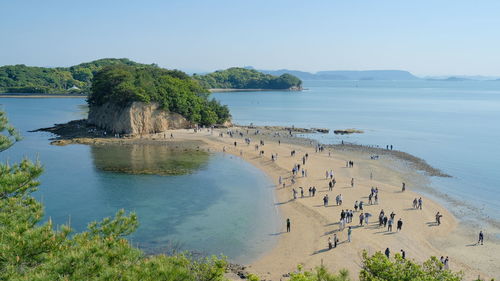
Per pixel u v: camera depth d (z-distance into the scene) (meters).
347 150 96.75
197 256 40.25
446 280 22.22
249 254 41.19
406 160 87.06
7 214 18.12
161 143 102.06
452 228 48.78
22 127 130.38
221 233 46.50
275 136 116.44
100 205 55.44
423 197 60.97
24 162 22.02
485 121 157.00
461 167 81.44
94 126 126.12
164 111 119.94
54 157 84.38
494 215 53.88
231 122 146.38
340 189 64.00
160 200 58.03
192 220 50.50
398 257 23.05
